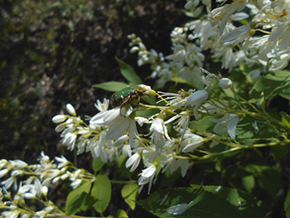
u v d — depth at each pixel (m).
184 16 0.43
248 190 0.28
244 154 0.29
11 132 0.46
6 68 0.53
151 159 0.22
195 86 0.29
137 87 0.19
